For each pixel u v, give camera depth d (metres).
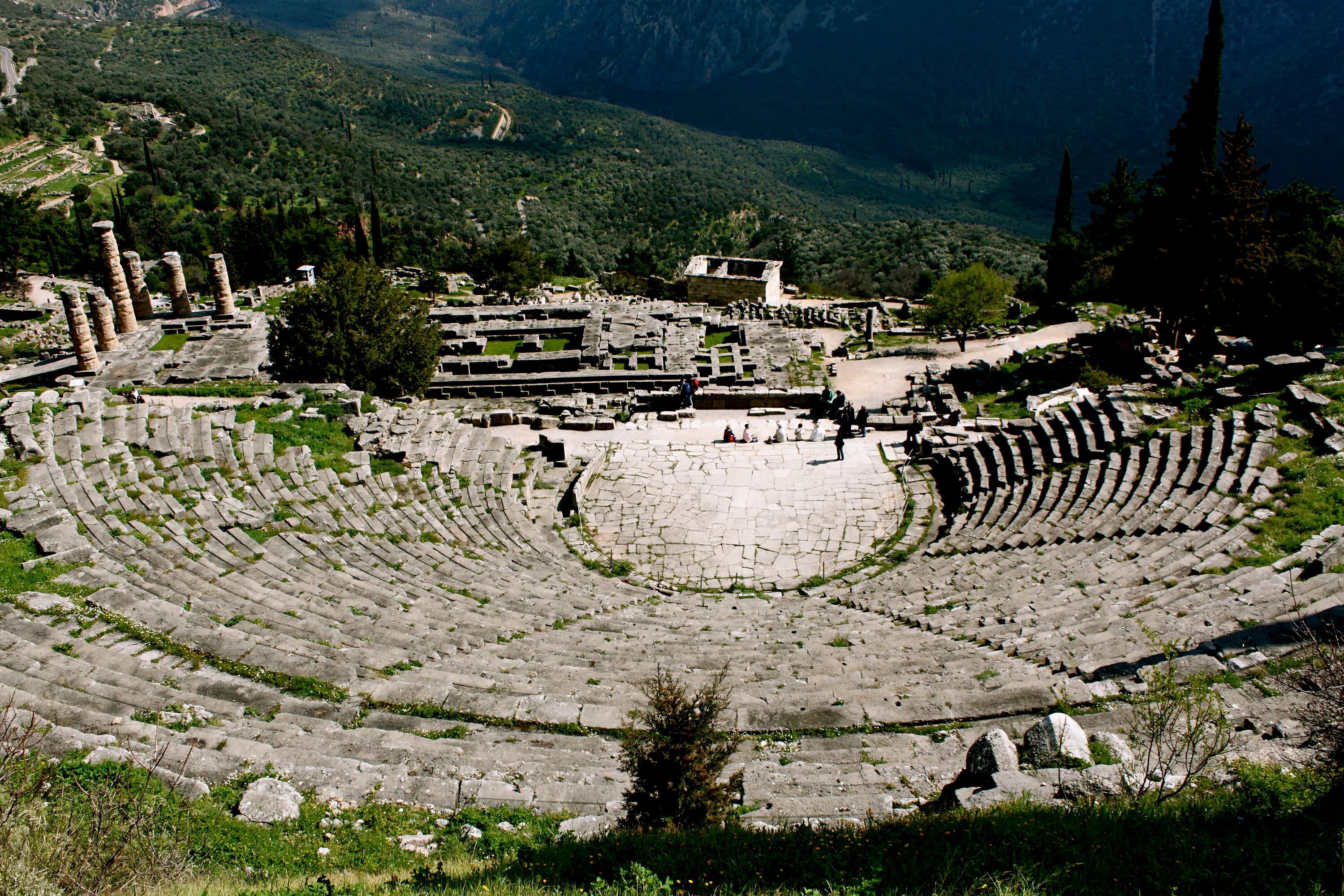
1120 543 19.03
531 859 8.59
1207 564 16.61
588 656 15.38
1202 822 8.11
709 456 30.72
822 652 15.41
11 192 102.75
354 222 108.31
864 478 28.61
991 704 12.51
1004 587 18.14
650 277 89.88
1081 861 7.45
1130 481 22.41
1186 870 7.22
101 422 23.12
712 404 36.59
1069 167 66.44
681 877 7.98
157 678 12.73
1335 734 9.20
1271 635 13.00
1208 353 37.03
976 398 36.16
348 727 12.30
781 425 33.66
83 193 107.00
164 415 24.45
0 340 61.59
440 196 141.88
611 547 24.86
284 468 24.12
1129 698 12.00
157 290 80.75
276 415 27.19
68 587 15.16
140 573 16.44
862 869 7.64
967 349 46.69
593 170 174.75
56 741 10.05
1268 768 9.27
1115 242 61.72
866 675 14.17
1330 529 16.94
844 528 25.59
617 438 32.62
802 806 10.12
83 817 8.85
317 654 14.06
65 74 156.88
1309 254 39.91
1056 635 14.57
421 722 12.59
